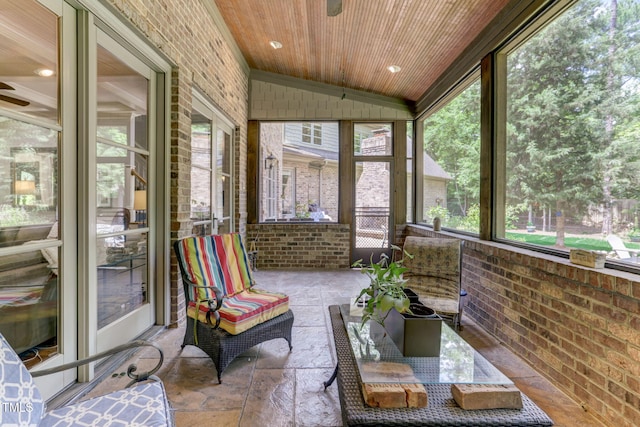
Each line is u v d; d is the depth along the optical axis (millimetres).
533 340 2348
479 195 3521
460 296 2902
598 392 1788
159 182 2816
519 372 2285
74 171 1939
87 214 1974
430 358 1563
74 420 1139
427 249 3141
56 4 1815
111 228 2305
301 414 1765
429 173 5320
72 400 1794
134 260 2578
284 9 3689
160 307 2818
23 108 1711
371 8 3400
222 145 4555
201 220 3809
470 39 3645
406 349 1562
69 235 1902
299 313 3402
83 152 1966
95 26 2045
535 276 2330
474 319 3242
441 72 4539
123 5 2109
